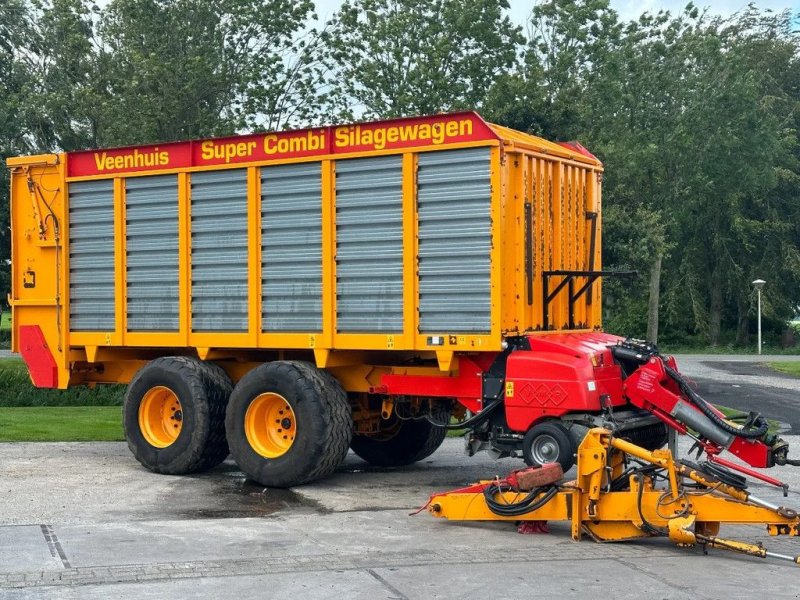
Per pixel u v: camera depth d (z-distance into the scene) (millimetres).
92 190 12250
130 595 6402
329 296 10539
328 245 10547
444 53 29031
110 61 32469
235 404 10977
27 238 12758
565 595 6520
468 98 29906
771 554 7430
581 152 11414
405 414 11648
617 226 25031
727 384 25797
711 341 53750
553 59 31078
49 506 9406
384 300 10211
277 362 10867
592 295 11328
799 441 15125
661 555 7719
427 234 9938
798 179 51844
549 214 10406
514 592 6578
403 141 10086
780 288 52719
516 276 9773
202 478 11383
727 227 52344
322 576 6938
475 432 10242
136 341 11898
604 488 8164
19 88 43188
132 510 9328
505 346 9609
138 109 29531
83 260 12320
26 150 42719
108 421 16281
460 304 9742
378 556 7559
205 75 29594
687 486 8055
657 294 36188
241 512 9375
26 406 21062
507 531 8523
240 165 11125
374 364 11117
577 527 8164
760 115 44312
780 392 23641
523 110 23656
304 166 10742
